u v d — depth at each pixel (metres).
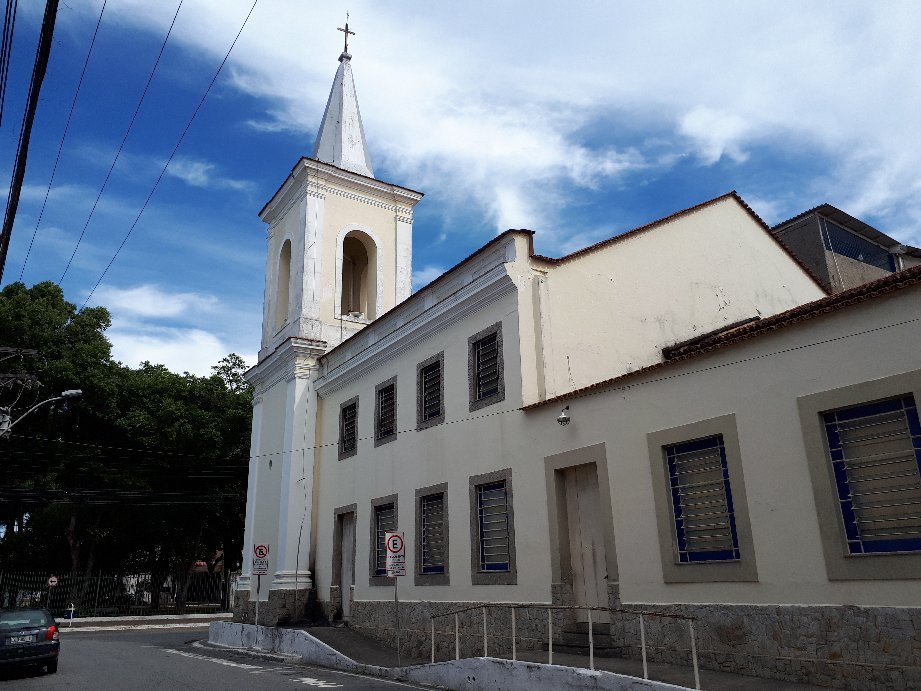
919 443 8.30
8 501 34.16
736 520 9.70
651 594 10.59
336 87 28.83
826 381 9.08
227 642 20.94
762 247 18.69
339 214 25.48
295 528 21.06
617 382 11.72
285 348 22.95
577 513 12.43
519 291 14.25
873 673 8.02
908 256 23.75
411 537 16.59
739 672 9.23
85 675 13.70
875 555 8.25
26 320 34.84
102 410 35.47
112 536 39.75
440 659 14.26
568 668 9.32
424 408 17.09
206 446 37.00
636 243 16.22
